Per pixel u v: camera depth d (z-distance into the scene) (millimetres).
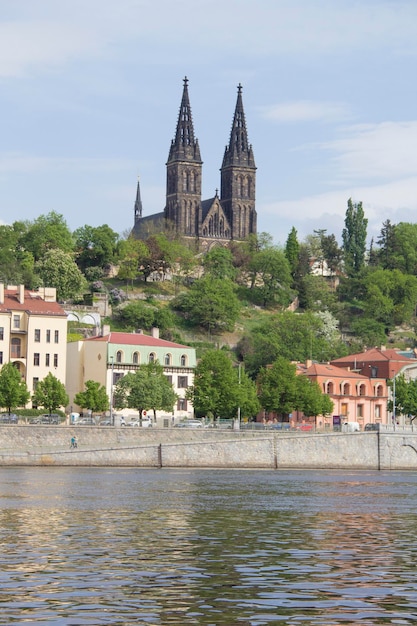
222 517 98250
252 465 184375
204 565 66750
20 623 48906
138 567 65375
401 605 54125
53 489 123375
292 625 49281
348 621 50219
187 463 177750
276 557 71000
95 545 75312
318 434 192250
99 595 55750
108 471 159875
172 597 55656
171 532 84875
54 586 58094
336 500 120938
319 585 59844
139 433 177875
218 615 51281
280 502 116375
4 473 147375
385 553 74062
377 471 193125
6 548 72562
